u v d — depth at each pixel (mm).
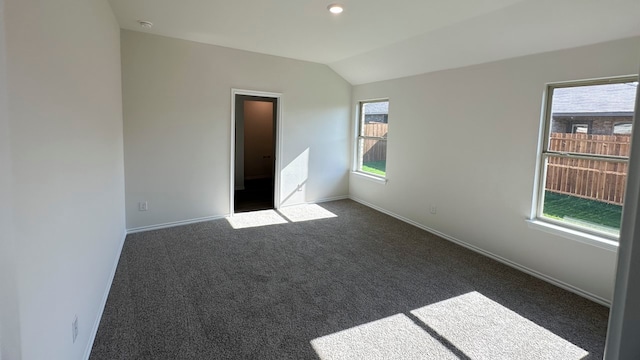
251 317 2574
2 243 1049
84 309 2062
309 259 3678
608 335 417
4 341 1083
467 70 3980
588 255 2947
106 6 3029
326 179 6129
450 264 3613
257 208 5723
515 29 3098
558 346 2309
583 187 3062
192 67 4531
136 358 2107
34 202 1308
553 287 3146
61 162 1655
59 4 1664
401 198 5145
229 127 4930
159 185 4512
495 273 3420
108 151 3041
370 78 5516
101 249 2635
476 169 3949
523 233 3480
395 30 3686
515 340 2367
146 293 2887
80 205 2000
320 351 2213
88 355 2107
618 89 2797
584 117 3027
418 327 2494
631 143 372
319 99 5789
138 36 4125
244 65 4934
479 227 3953
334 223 4957
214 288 3000
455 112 4172
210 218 4984
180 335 2340
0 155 1023
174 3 3125
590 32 2756
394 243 4211
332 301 2832
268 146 8805
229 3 3086
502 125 3629
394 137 5195
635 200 370
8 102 1095
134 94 4199
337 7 3074
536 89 3289
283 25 3664
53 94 1557
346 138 6211
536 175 3361
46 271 1424
